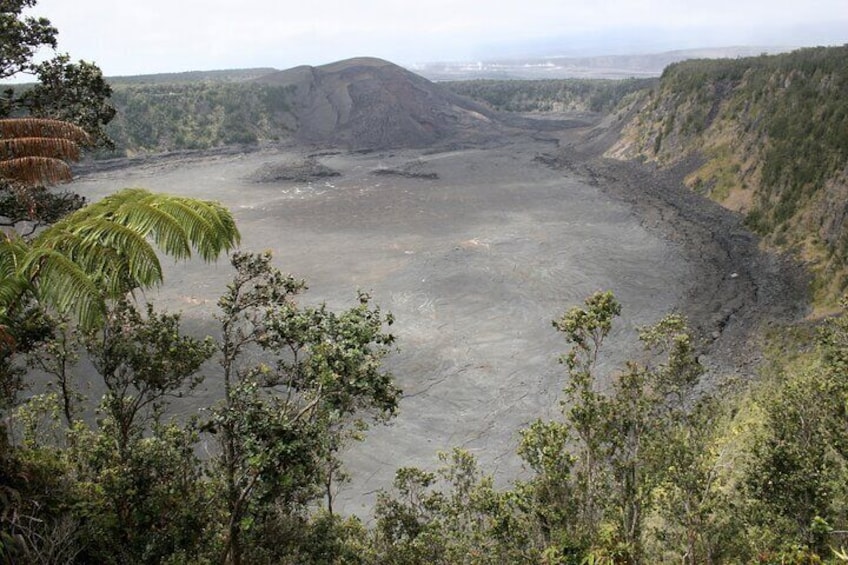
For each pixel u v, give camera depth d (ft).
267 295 36.50
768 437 46.75
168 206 30.63
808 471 41.47
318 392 30.55
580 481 44.01
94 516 31.24
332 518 48.16
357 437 48.80
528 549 43.57
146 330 37.81
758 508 43.19
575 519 43.34
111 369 37.45
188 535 33.71
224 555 33.47
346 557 41.39
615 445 43.47
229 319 35.94
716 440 60.23
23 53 47.80
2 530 26.84
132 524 33.09
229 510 35.73
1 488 28.35
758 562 38.68
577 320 43.29
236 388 32.89
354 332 31.40
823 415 46.50
